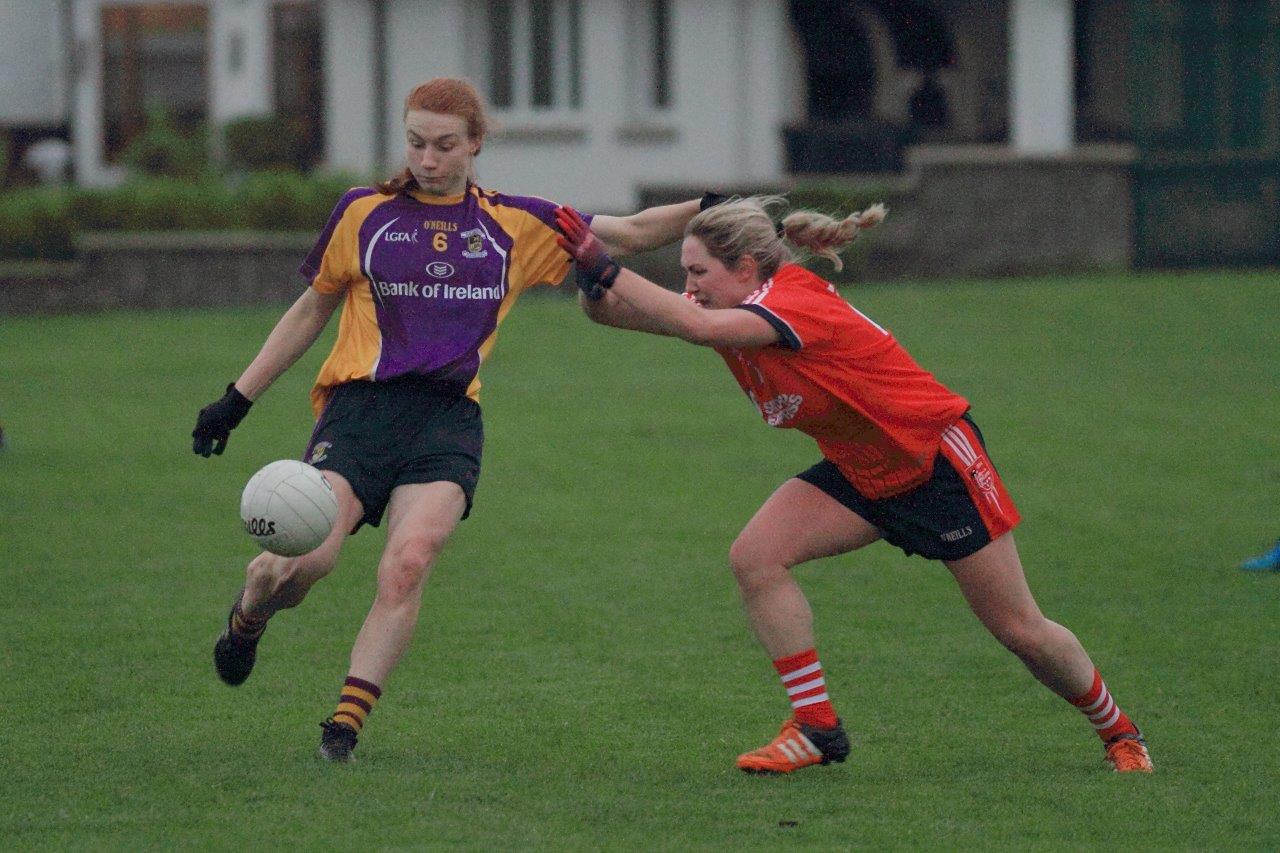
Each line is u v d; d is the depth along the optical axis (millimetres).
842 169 92562
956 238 82250
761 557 20828
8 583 32000
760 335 19609
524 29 95750
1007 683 25797
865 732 23234
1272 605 30688
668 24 94062
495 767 21109
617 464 44531
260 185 84500
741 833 18469
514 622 29516
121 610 30016
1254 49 83688
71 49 119125
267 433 49031
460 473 21109
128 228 83250
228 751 21672
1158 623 29484
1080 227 83062
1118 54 96375
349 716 20859
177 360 63156
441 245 21172
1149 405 52469
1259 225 83938
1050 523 37844
